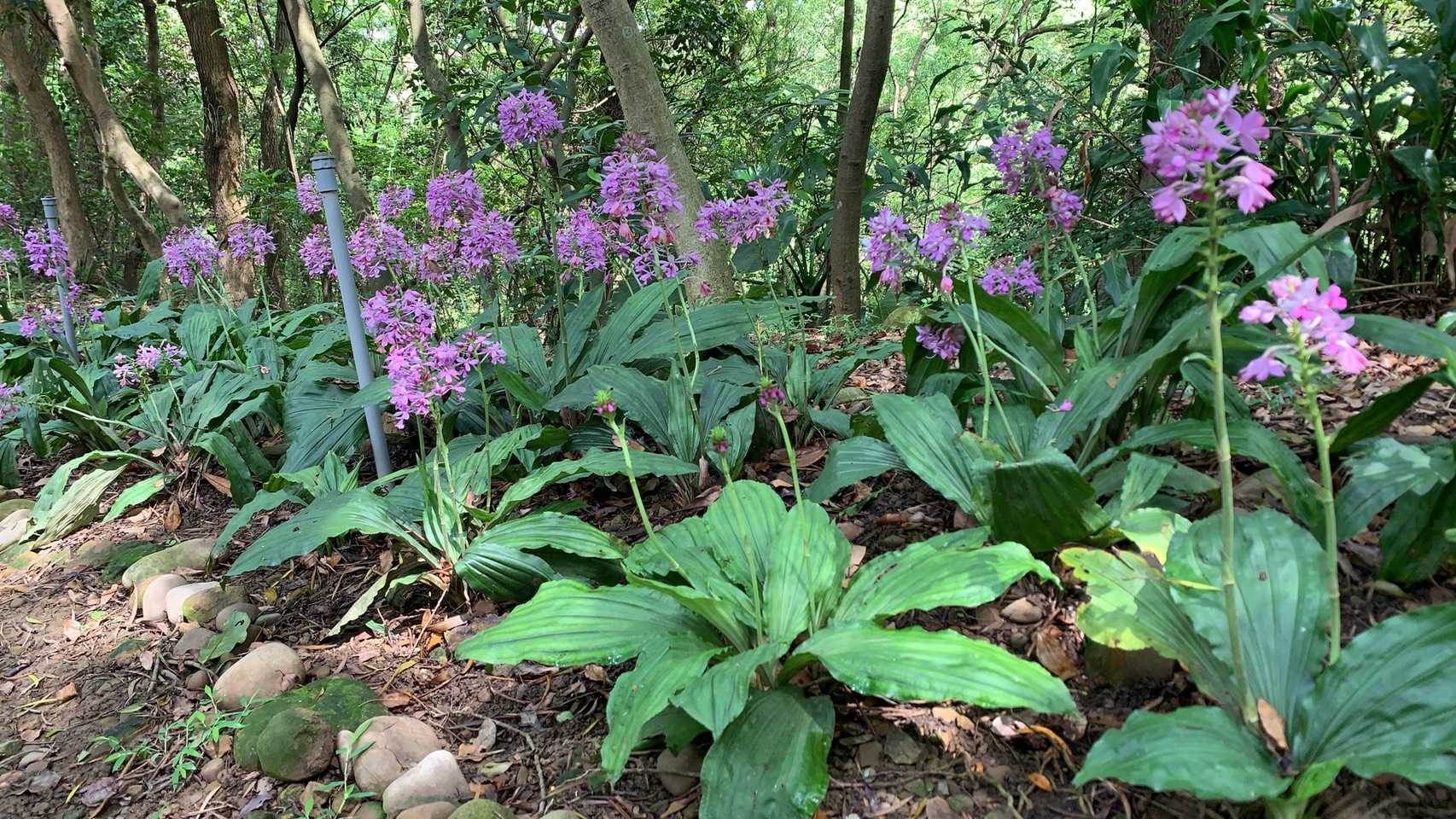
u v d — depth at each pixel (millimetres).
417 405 2504
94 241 13062
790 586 1951
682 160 4391
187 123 15125
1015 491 1952
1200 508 2256
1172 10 4664
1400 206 3283
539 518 2527
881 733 1869
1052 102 5031
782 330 3609
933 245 2145
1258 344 2020
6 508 4160
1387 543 1874
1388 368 3023
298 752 2070
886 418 2426
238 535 3588
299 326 5590
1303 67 4219
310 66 6547
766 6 9938
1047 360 2627
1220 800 1557
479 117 6152
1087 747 1734
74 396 4629
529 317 6254
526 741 2107
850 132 4957
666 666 1726
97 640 2904
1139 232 4547
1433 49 3199
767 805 1594
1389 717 1363
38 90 9227
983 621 2111
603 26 4207
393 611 2781
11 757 2330
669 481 3299
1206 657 1606
